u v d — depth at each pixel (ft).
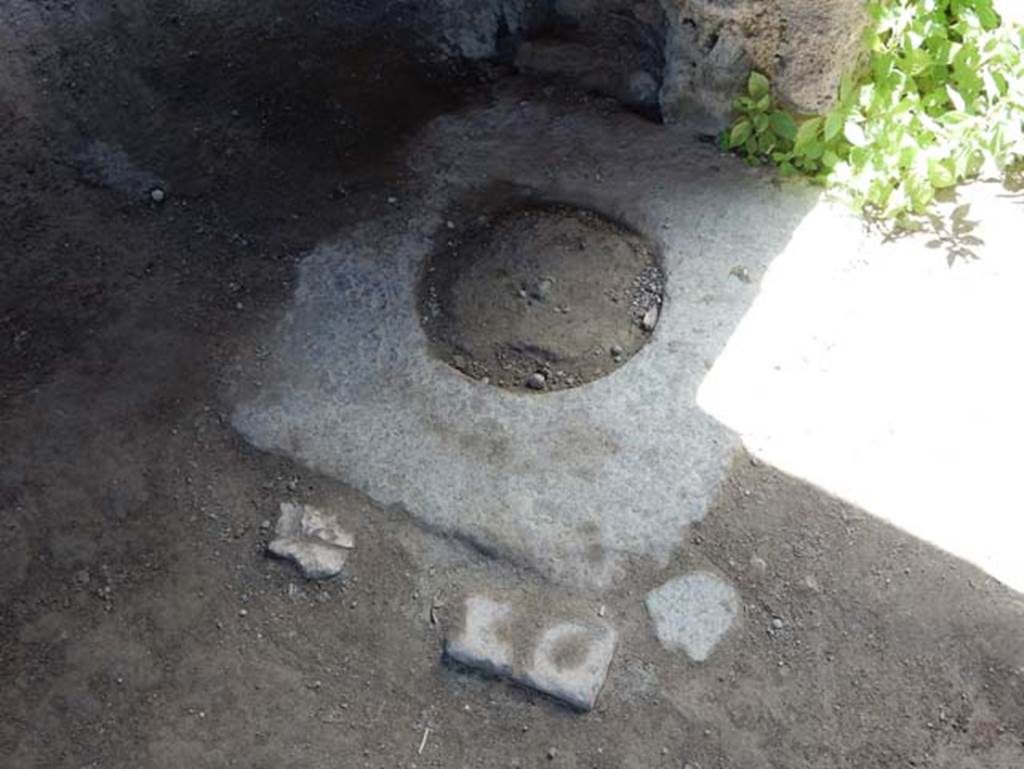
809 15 6.83
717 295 6.83
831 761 5.50
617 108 7.79
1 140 7.82
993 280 6.86
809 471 6.26
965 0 7.32
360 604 6.00
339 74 8.10
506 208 7.34
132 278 7.16
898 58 7.26
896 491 6.19
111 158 7.72
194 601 6.03
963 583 5.94
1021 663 5.71
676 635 5.84
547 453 6.35
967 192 7.22
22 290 7.13
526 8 7.97
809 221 7.08
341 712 5.70
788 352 6.61
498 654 5.79
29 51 8.25
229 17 8.40
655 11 7.40
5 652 5.88
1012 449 6.29
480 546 6.10
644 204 7.23
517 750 5.58
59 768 5.55
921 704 5.63
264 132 7.82
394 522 6.21
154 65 8.18
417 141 7.70
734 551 6.06
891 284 6.86
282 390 6.66
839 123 7.11
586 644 5.81
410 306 6.95
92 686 5.78
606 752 5.56
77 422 6.61
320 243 7.25
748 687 5.71
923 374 6.53
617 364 6.68
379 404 6.57
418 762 5.56
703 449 6.32
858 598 5.92
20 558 6.16
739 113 7.43
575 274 7.01
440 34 8.23
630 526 6.12
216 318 6.97
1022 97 7.18
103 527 6.25
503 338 6.79
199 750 5.60
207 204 7.48
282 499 6.31
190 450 6.49
